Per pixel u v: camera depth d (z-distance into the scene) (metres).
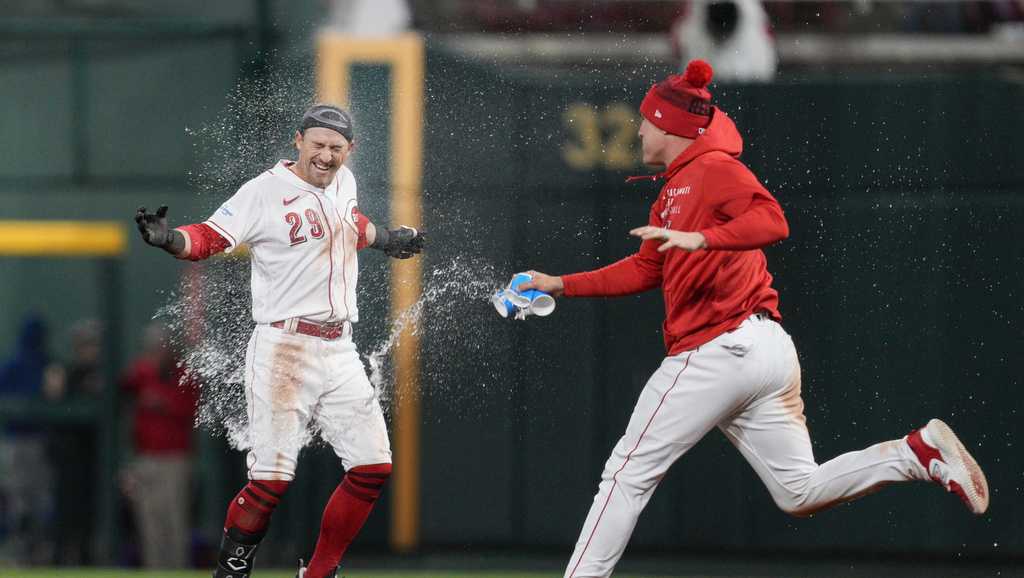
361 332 32.16
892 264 33.94
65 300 39.06
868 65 37.91
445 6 38.16
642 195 34.81
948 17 38.62
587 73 36.84
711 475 34.97
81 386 37.19
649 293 35.06
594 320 35.12
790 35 38.53
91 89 38.94
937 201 33.88
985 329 33.59
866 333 33.97
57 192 38.94
